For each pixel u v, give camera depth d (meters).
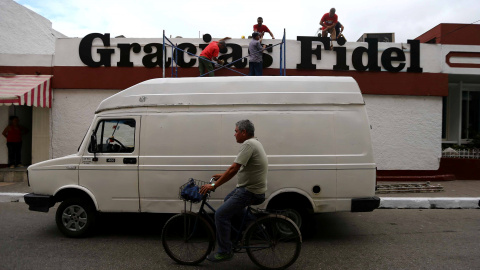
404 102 9.52
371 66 9.40
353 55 9.39
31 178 5.26
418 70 9.43
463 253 4.61
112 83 9.42
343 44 9.45
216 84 5.09
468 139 11.38
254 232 4.00
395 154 9.52
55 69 9.47
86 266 4.13
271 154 4.91
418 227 5.86
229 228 3.91
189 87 5.11
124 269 4.06
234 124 4.98
